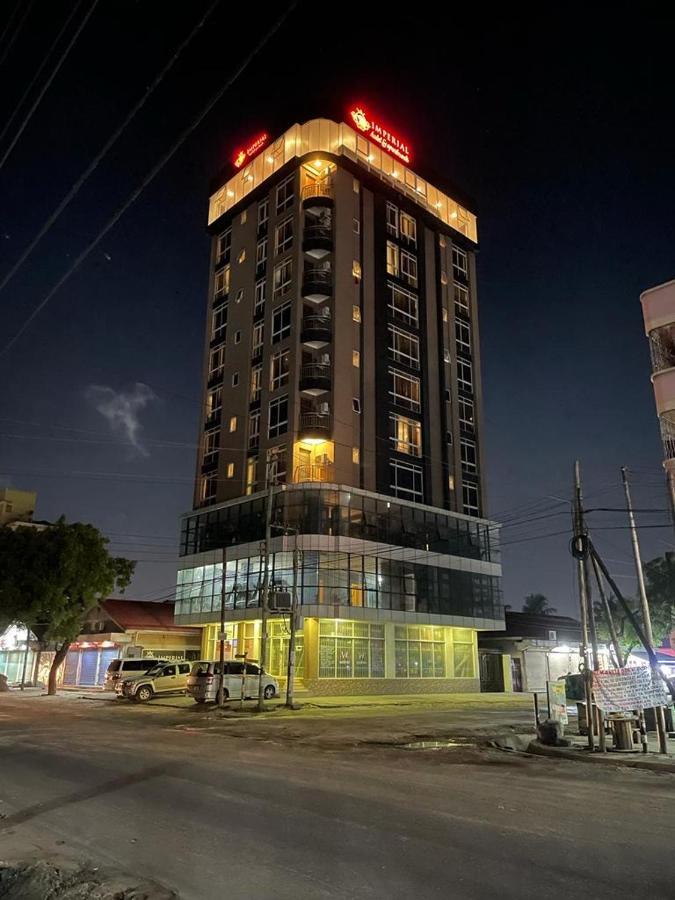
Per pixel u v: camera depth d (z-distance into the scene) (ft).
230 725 68.54
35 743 48.42
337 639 130.72
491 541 166.40
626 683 46.91
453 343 177.88
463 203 194.90
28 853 20.25
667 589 134.92
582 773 37.91
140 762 38.83
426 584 147.13
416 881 17.42
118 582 130.52
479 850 20.18
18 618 116.16
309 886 17.13
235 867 18.66
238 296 170.40
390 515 144.56
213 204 188.55
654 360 56.65
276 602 92.89
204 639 149.28
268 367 153.69
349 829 22.61
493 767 39.75
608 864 18.93
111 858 19.66
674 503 53.26
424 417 161.68
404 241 173.17
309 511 133.28
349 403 147.64
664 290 56.75
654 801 28.76
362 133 169.68
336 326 149.89
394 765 39.58
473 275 191.83
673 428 54.34
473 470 172.86
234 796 28.30
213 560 147.95
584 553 57.52
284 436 144.46
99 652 153.79
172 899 16.38
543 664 171.12
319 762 40.01
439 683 145.89
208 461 163.32
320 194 160.25
